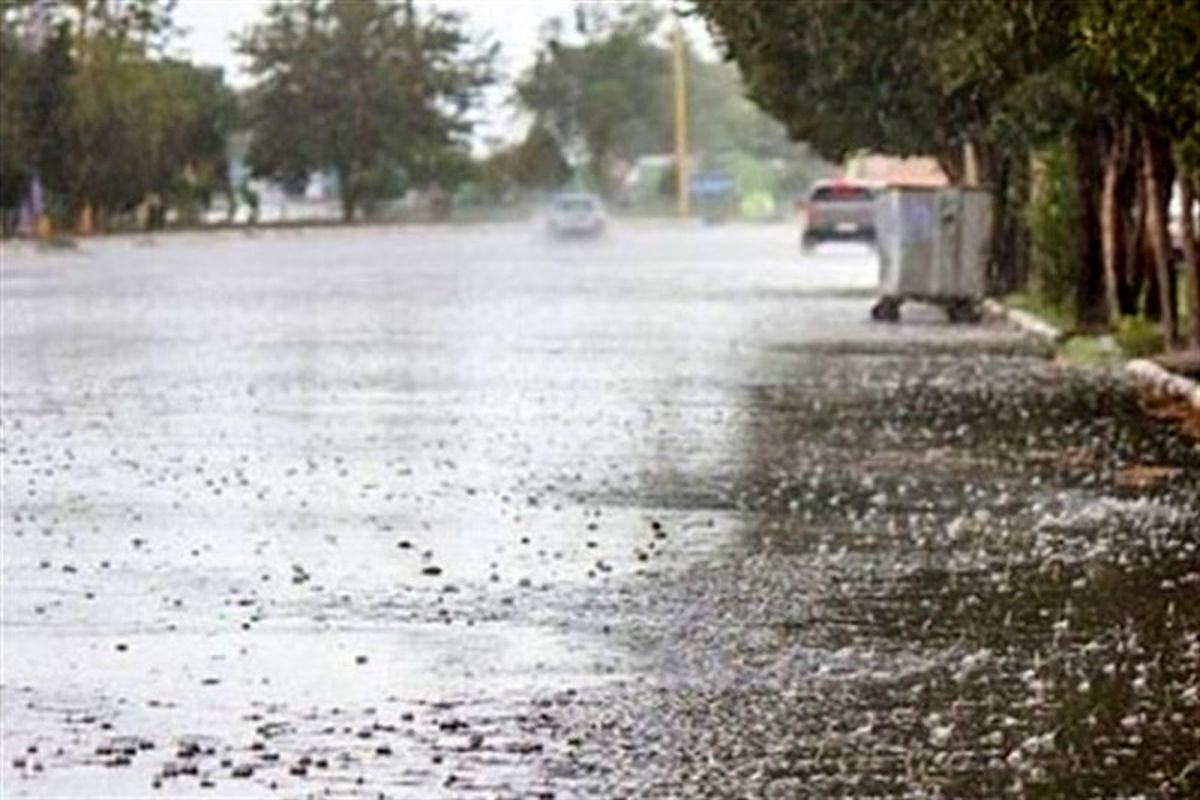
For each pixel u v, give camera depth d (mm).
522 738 27359
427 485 49125
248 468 51750
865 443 56688
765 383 73000
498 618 34594
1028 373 76562
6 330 96688
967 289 103938
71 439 57094
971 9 73812
